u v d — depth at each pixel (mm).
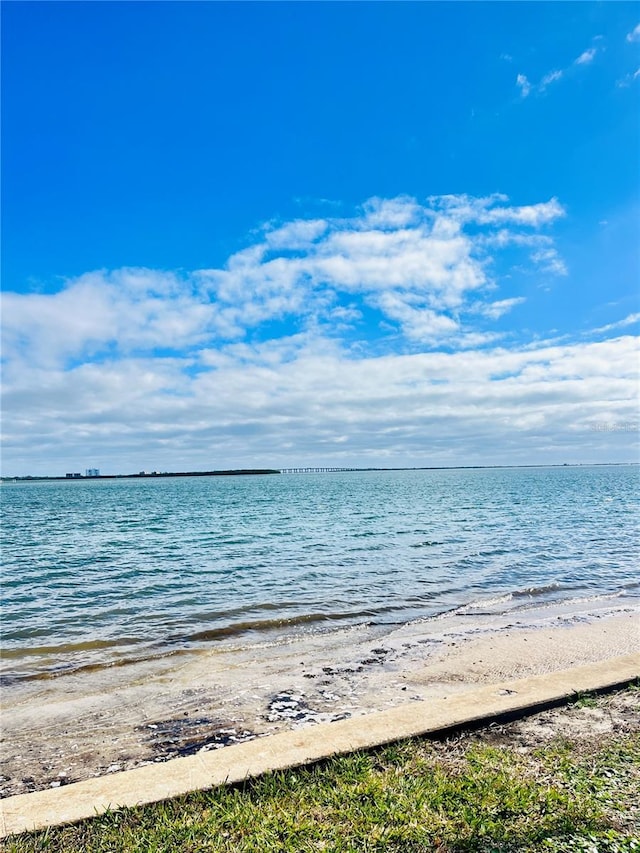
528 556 18625
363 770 4059
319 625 10719
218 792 3812
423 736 4562
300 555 19422
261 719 6344
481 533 25094
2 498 79688
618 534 24578
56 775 5109
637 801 3656
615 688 5633
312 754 4266
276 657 8789
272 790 3836
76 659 8820
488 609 11906
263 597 13078
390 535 24766
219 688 7422
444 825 3422
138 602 12891
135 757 5461
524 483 102438
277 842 3301
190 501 62719
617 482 101938
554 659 8430
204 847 3281
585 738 4559
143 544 24094
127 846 3279
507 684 5695
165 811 3615
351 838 3324
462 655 8703
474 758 4215
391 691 7191
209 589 14133
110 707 6809
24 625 10992
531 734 4660
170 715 6527
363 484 119062
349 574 15758
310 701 6887
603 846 3215
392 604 12281
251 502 56781
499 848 3219
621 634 9820
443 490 77375
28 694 7293
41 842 3301
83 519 38938
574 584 14398
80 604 12805
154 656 8930
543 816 3492
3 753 5594
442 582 14562
